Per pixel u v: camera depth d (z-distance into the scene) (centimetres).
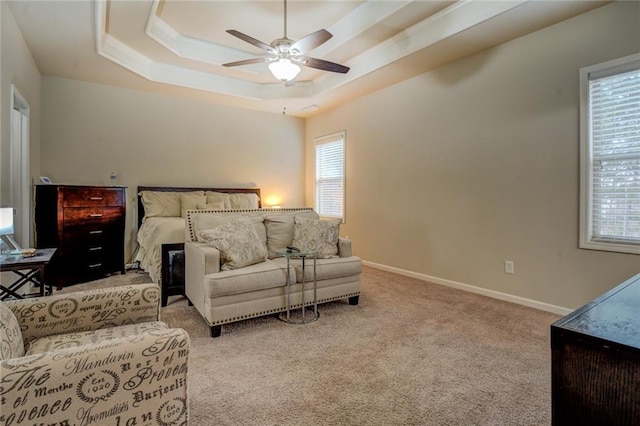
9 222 229
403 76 425
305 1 333
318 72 485
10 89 287
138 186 497
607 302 107
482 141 352
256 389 180
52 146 436
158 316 170
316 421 155
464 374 195
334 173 582
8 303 141
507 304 321
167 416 102
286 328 263
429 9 312
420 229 421
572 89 286
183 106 532
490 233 347
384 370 200
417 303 325
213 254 259
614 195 270
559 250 296
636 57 253
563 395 84
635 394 73
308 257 312
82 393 90
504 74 332
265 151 615
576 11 275
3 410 81
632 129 260
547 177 303
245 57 462
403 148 445
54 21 301
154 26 367
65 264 377
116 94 478
